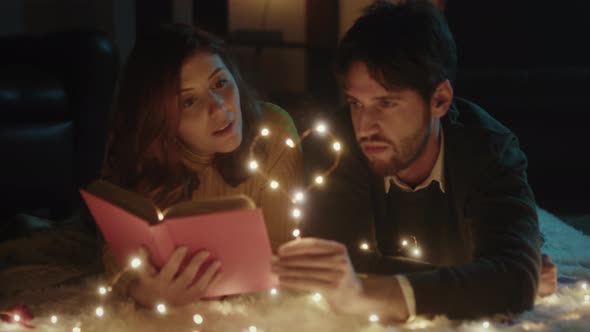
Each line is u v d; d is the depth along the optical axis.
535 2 3.14
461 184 1.48
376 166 1.44
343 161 1.58
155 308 1.46
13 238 2.06
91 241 2.04
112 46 2.80
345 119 1.63
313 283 1.27
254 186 1.70
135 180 1.57
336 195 1.57
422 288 1.29
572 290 1.57
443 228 1.56
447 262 1.59
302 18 4.15
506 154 1.49
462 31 3.18
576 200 2.91
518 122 2.90
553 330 1.29
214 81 1.49
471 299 1.30
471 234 1.47
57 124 2.70
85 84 2.72
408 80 1.36
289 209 1.72
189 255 1.30
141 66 1.50
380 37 1.35
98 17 4.07
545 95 2.87
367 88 1.37
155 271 1.35
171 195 1.58
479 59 3.17
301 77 4.18
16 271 1.83
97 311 1.41
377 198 1.58
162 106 1.47
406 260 1.49
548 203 2.87
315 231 1.58
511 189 1.45
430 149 1.50
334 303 1.31
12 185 2.62
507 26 3.16
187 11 4.08
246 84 1.68
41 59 2.78
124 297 1.54
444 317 1.34
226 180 1.67
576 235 2.15
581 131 2.88
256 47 4.07
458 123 1.50
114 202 1.30
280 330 1.35
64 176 2.74
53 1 4.09
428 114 1.41
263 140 1.69
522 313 1.38
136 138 1.52
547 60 3.13
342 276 1.26
